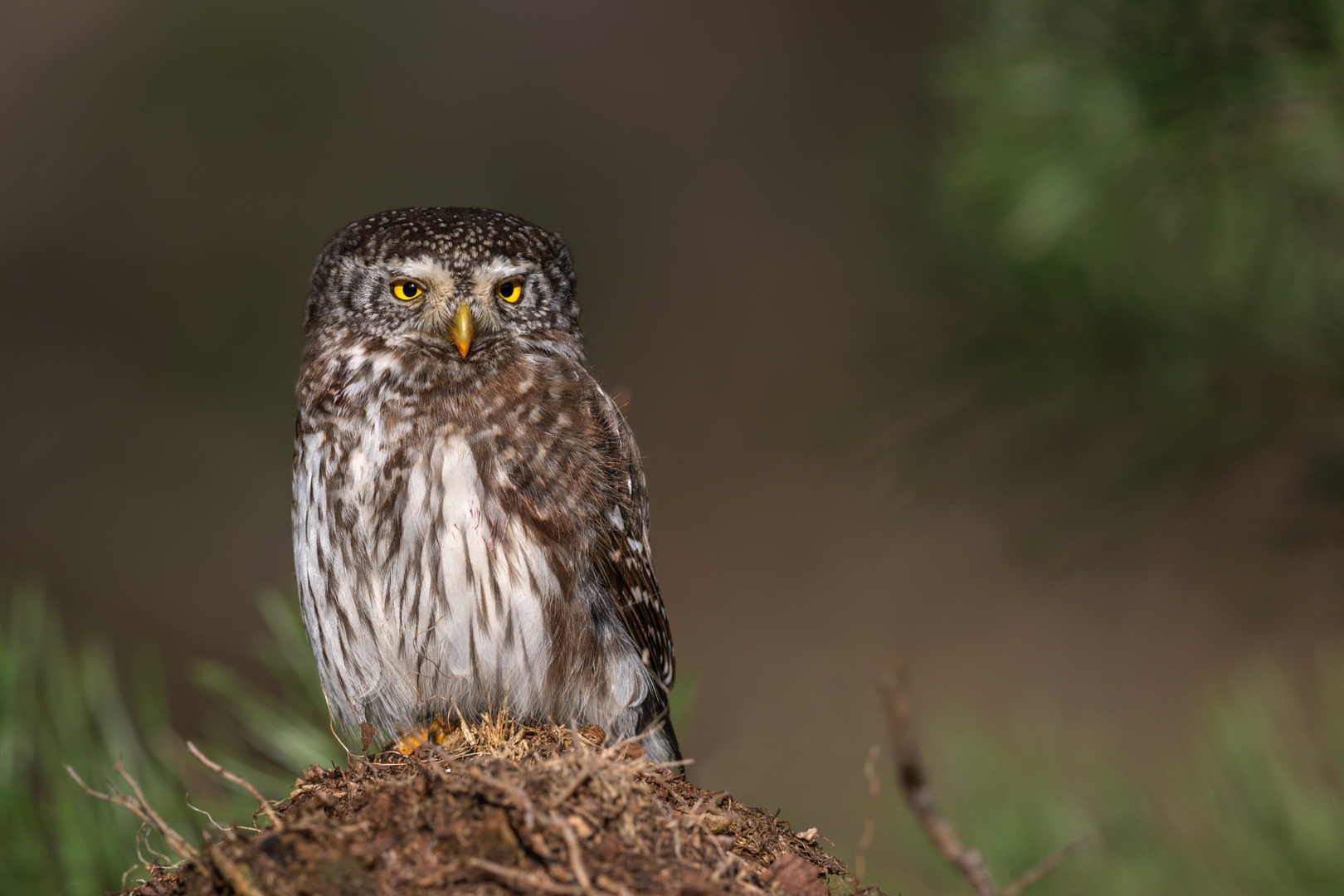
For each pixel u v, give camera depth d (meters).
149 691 6.22
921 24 21.97
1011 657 17.16
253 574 19.98
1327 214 7.80
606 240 22.36
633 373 21.64
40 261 21.31
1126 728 15.67
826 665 17.77
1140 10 7.41
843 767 11.67
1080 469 9.14
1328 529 8.94
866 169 9.52
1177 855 6.79
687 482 20.45
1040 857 6.85
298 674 7.04
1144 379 8.55
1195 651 15.91
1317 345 8.22
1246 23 7.19
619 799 4.60
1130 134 7.48
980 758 7.43
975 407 9.12
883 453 9.53
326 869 4.30
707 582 19.41
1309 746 6.91
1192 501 9.06
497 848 4.37
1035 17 7.90
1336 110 7.18
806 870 4.70
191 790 6.09
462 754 5.65
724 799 5.12
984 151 8.17
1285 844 6.53
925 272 9.08
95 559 19.75
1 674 5.96
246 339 21.52
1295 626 10.84
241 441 20.94
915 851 7.28
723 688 17.27
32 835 5.79
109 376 20.97
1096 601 16.92
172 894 4.46
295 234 22.00
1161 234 8.20
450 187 22.53
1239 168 7.61
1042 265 8.45
